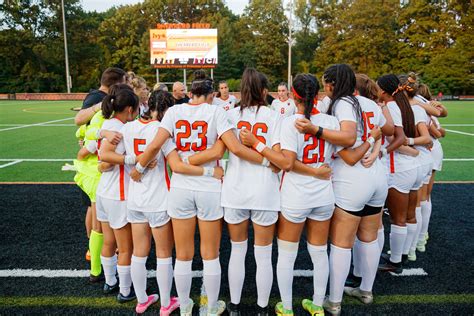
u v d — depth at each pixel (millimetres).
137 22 44812
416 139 3174
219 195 2514
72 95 35062
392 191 3205
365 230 2770
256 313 2777
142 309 2764
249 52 44031
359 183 2523
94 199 3053
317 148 2439
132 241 2824
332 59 42562
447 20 37875
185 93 5605
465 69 36250
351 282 3160
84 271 3428
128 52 43594
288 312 2660
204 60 29641
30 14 41406
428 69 37594
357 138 2531
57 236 4258
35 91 41781
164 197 2590
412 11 39375
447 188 6309
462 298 2979
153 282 3291
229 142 2398
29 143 10977
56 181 6805
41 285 3168
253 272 3457
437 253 3822
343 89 2525
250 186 2455
